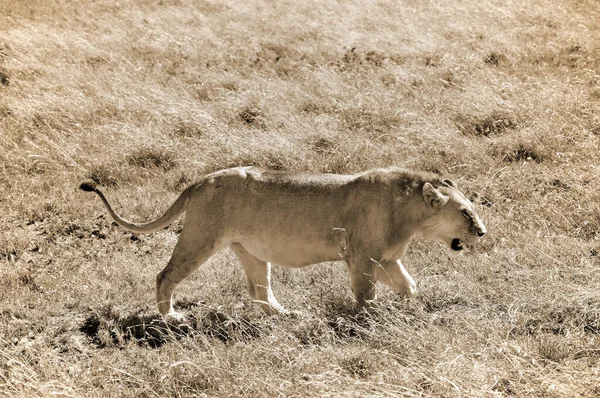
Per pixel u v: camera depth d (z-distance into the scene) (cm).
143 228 1056
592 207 1261
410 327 902
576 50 2088
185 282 1166
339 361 862
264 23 2547
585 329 915
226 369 857
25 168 1645
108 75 2056
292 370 851
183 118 1745
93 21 2673
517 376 778
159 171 1597
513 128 1622
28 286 1190
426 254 1192
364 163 1507
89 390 864
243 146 1587
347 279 1112
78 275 1221
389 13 2512
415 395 743
